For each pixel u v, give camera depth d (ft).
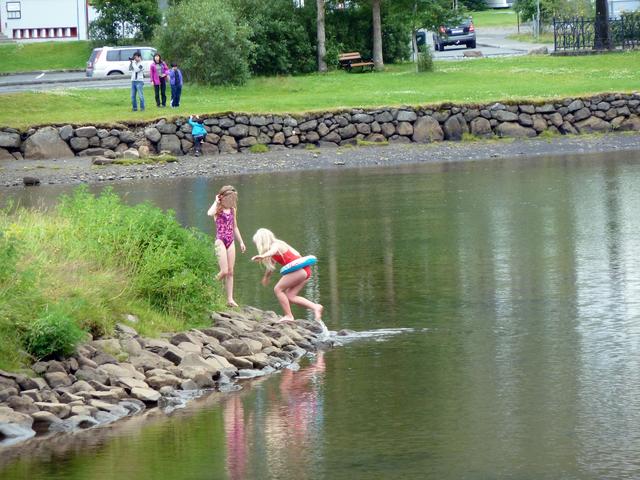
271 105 154.92
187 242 55.72
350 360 48.60
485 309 57.52
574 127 155.94
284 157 142.20
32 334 44.24
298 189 114.11
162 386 44.24
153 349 47.32
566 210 92.32
